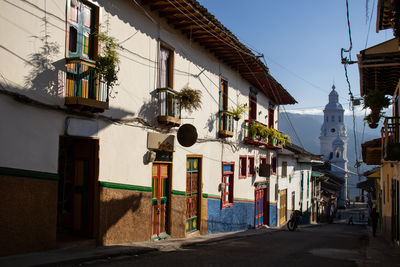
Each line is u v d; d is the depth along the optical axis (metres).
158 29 10.22
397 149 9.67
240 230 16.66
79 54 7.64
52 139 6.93
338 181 53.41
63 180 8.16
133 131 9.12
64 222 8.12
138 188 9.22
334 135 92.00
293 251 9.62
